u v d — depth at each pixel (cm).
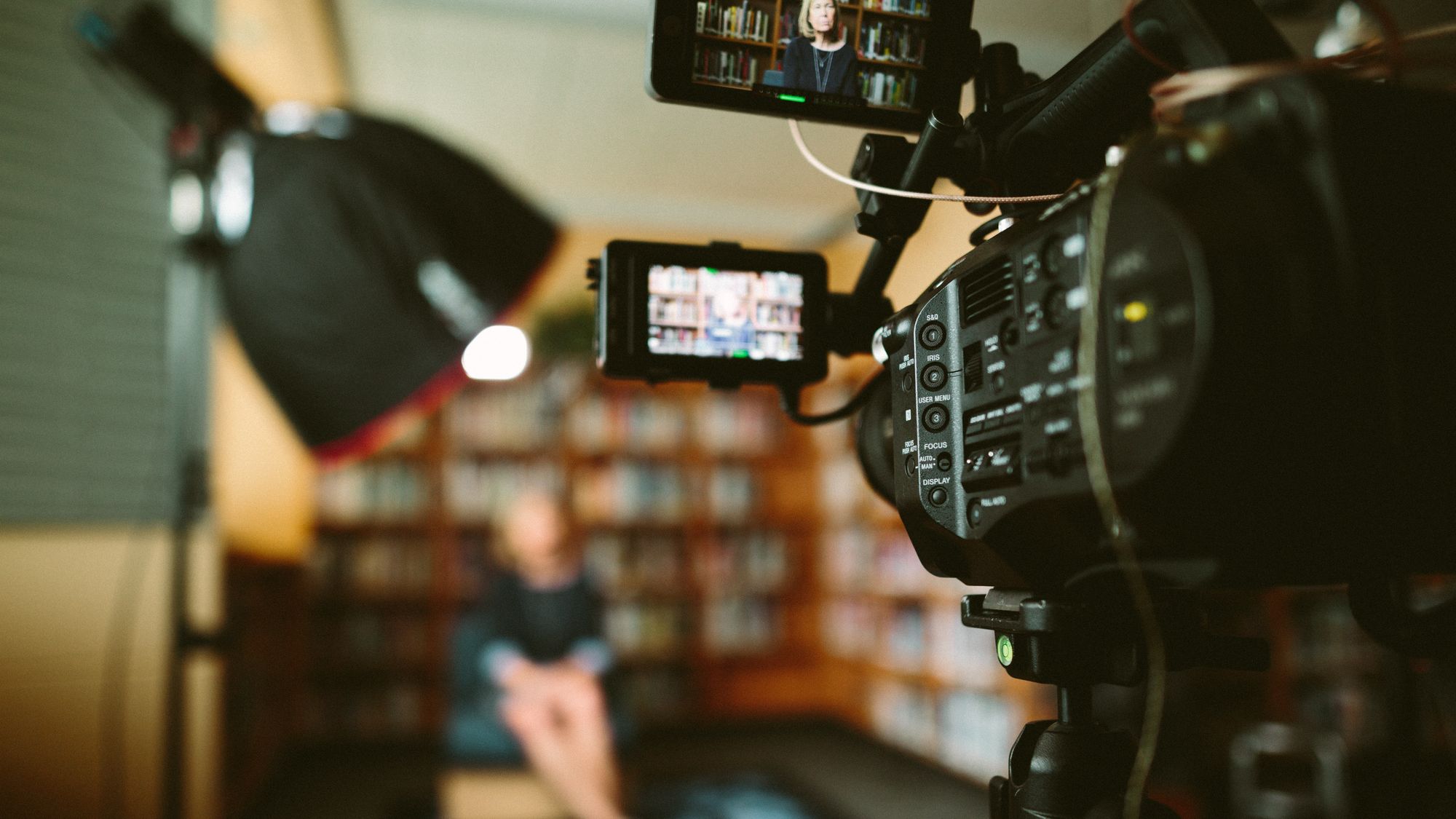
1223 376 41
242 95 126
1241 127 45
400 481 396
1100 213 45
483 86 284
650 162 328
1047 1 66
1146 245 43
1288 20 66
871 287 61
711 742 398
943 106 58
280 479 322
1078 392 45
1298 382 43
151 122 188
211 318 217
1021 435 48
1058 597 51
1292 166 44
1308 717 264
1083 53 54
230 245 124
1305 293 43
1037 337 47
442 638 390
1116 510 45
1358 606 55
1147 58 51
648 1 57
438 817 292
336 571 384
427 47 263
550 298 387
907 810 298
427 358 122
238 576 254
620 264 59
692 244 60
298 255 121
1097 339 44
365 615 387
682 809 300
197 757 196
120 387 180
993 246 50
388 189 122
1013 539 50
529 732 237
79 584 172
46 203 173
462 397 407
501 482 406
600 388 425
